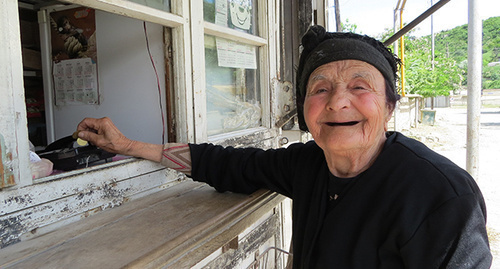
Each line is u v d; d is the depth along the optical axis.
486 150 7.73
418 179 0.88
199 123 1.56
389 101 1.01
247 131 1.97
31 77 2.05
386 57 1.04
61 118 1.94
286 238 2.35
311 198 1.10
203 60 1.57
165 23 1.40
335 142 0.95
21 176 0.90
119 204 1.20
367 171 0.96
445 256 0.81
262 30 2.07
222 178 1.34
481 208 0.85
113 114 1.75
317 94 1.00
